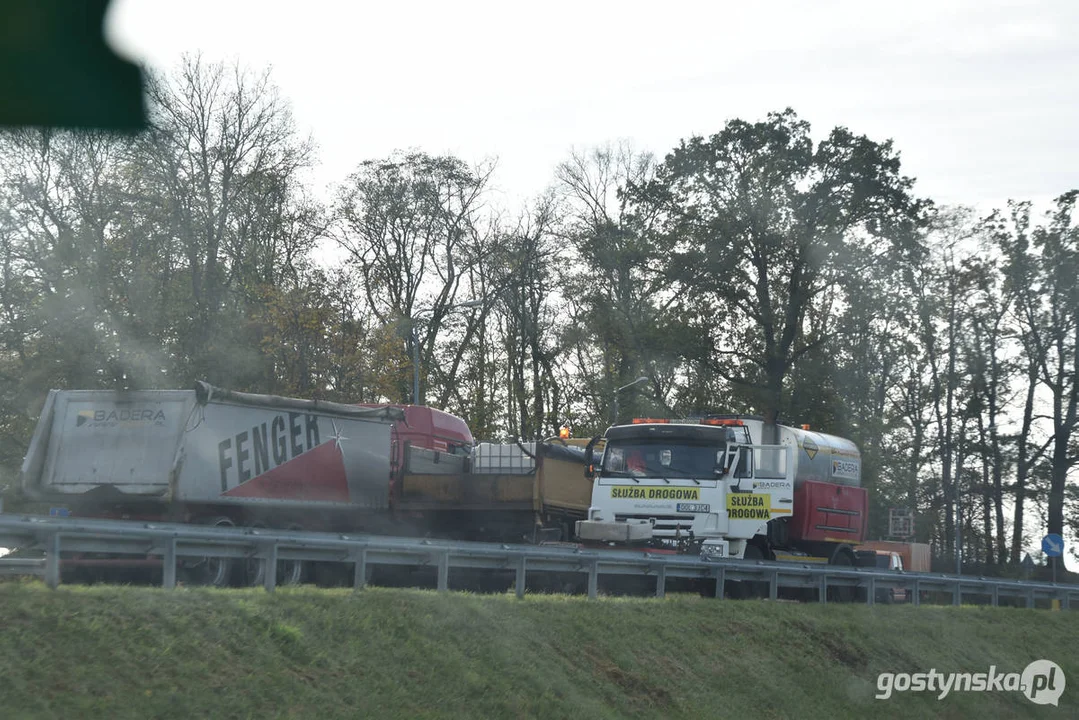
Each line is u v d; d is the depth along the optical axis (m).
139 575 18.77
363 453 25.03
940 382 63.84
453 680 12.97
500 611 15.59
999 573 61.38
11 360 42.41
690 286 58.78
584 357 64.44
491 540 25.09
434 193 57.97
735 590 23.95
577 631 16.17
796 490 27.77
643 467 24.14
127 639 10.60
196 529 12.69
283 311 44.41
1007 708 22.38
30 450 20.97
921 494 63.00
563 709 13.61
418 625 13.94
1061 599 32.72
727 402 57.94
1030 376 61.88
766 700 17.17
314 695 11.19
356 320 48.53
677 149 59.12
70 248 42.03
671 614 18.59
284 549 13.87
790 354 59.00
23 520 11.13
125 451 20.83
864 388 62.84
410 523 25.69
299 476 23.19
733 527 23.92
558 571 17.80
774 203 56.34
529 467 26.83
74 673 9.69
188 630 11.30
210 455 21.16
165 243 44.56
